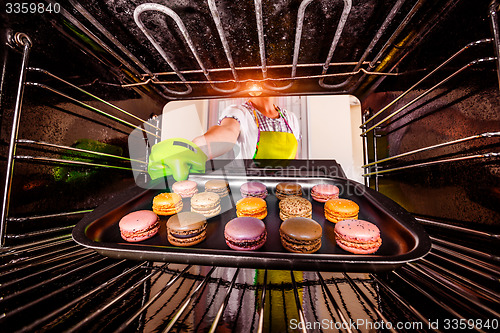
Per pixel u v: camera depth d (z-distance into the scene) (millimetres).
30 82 716
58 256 745
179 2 791
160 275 868
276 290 783
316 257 666
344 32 955
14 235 657
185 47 1065
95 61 1075
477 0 665
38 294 682
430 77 907
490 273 632
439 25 824
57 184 878
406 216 919
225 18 878
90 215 933
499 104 623
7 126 688
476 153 711
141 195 1201
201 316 650
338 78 1371
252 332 586
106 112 1164
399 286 787
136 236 966
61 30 875
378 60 1117
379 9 813
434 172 905
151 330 590
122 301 714
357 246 902
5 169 672
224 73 1306
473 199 723
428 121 935
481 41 612
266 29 943
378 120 1362
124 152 1312
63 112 912
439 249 745
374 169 1393
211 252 693
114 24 899
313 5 803
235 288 793
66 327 592
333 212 1139
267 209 1324
